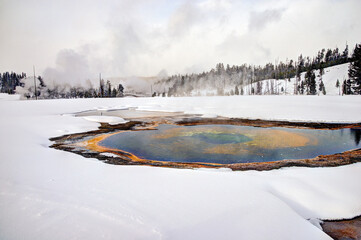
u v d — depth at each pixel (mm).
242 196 4066
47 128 13047
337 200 4391
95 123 16062
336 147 9609
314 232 3186
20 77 85375
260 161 7770
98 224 3008
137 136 12211
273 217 3412
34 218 3098
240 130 13688
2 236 2674
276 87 84250
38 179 4613
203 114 21031
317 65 85375
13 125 12969
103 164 6125
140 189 4250
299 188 4793
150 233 2861
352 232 3611
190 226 3057
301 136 11820
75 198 3754
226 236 2906
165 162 7695
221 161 7824
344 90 50094
